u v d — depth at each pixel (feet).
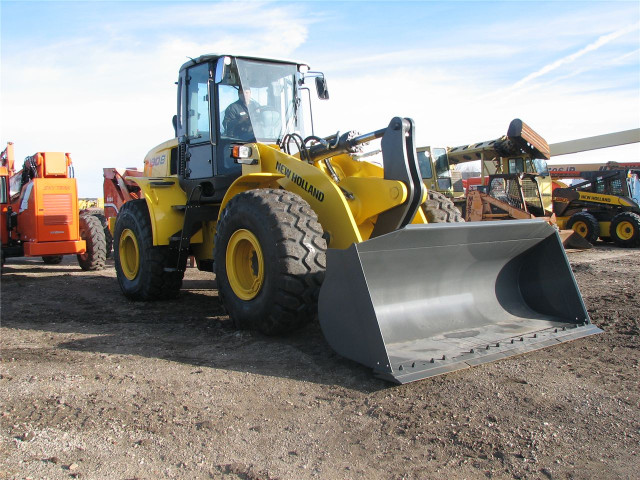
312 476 7.61
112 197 34.53
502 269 15.01
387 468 7.80
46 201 28.50
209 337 14.79
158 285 19.66
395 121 13.60
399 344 12.29
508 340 12.71
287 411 9.73
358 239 13.37
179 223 19.17
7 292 23.06
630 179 47.91
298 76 18.43
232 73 17.15
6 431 9.07
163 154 22.02
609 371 11.48
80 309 19.21
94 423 9.32
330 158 16.30
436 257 13.10
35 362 12.74
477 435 8.70
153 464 7.97
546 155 44.65
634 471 7.60
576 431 8.80
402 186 13.32
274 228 13.15
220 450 8.36
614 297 19.52
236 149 15.70
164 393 10.65
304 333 14.62
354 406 9.88
